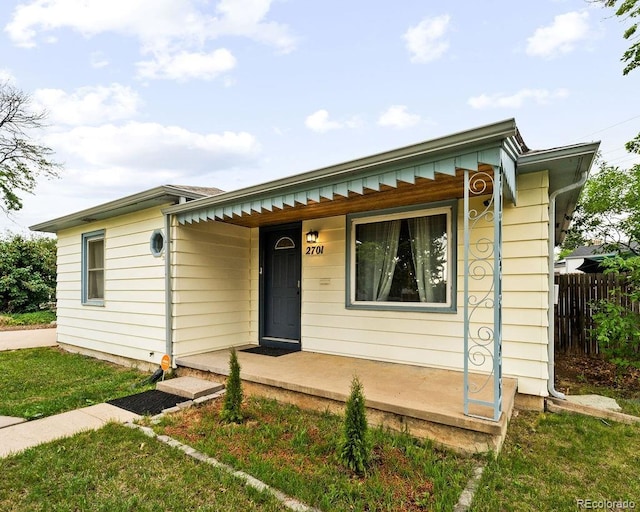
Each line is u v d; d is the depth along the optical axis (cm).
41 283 1327
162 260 503
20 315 1205
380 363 442
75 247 700
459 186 355
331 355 493
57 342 762
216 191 588
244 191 394
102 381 471
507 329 367
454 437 268
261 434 296
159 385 419
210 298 532
